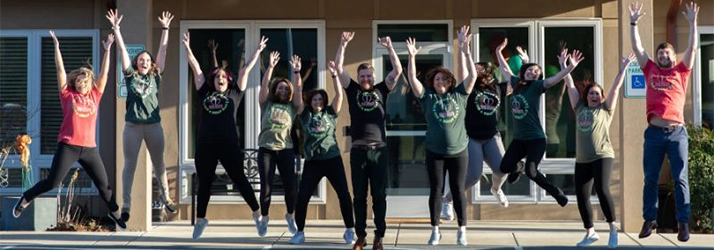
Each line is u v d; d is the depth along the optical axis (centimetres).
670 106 1005
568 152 1324
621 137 1181
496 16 1324
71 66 1352
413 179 1336
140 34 1184
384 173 1021
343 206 1077
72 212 1320
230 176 1071
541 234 1182
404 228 1242
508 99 1326
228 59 1338
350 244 1084
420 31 1334
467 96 1039
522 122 1066
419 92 1037
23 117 1361
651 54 1161
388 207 1334
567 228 1242
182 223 1296
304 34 1339
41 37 1354
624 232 1184
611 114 1052
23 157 1302
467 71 1034
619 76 1045
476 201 1326
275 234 1180
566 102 1327
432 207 1062
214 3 1334
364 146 1012
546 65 1323
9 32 1352
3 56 1358
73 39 1354
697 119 1324
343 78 1027
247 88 1335
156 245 1080
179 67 1335
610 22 1316
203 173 1064
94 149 1045
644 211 1017
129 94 1083
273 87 1113
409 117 1338
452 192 1062
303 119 1059
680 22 1324
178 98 1335
